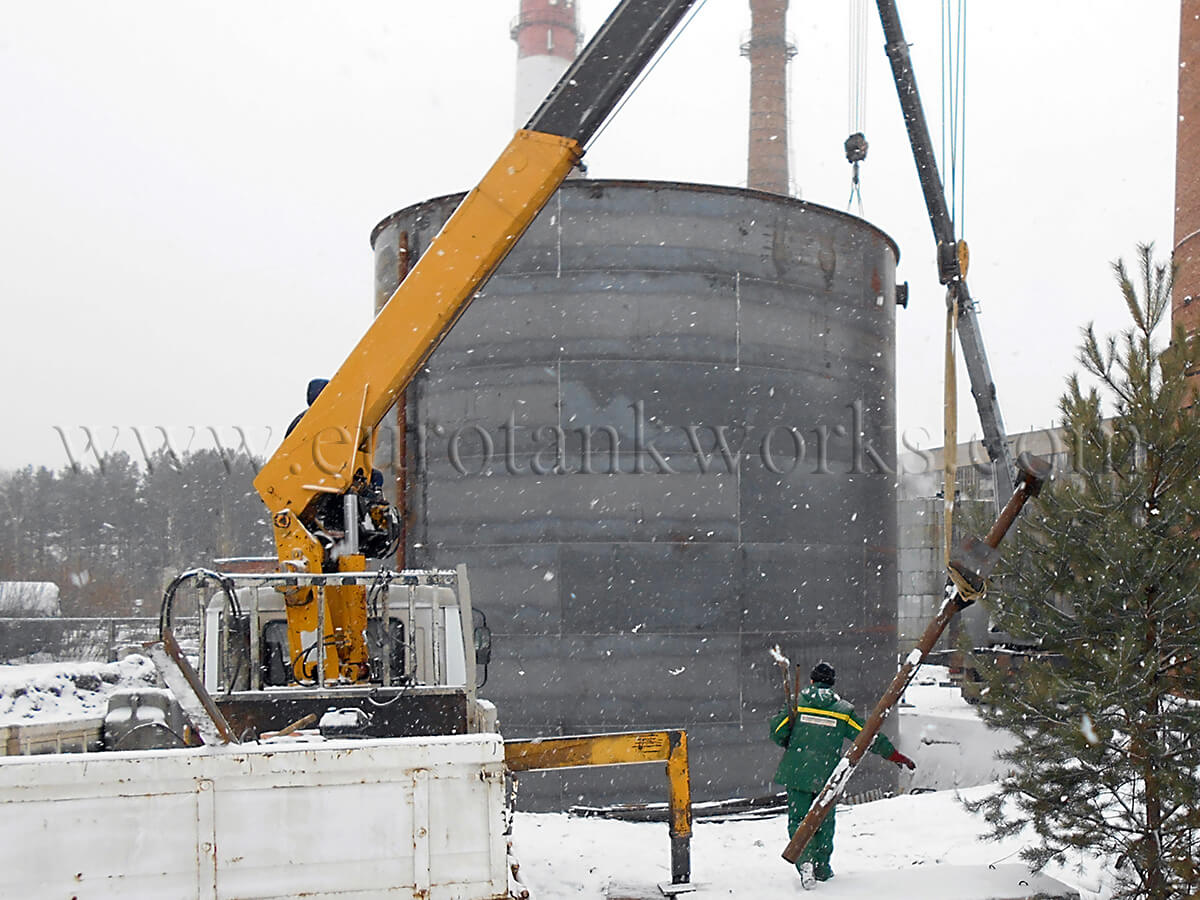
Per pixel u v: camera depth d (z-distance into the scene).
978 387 14.51
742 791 13.63
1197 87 20.27
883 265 16.42
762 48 42.97
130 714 7.18
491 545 14.00
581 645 13.62
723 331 14.21
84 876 4.16
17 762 4.16
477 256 7.36
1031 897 6.13
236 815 4.30
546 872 7.26
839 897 6.25
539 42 49.81
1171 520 6.07
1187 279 20.08
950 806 9.14
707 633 13.74
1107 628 6.12
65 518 61.25
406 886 4.38
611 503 13.76
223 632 7.41
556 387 13.96
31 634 25.69
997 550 6.16
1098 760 5.93
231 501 59.75
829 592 14.70
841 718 6.93
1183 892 5.74
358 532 7.42
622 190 14.17
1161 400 6.23
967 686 6.71
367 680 7.05
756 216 14.62
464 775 4.47
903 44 13.80
